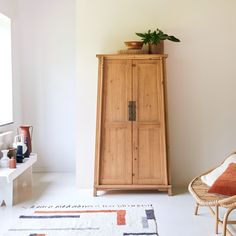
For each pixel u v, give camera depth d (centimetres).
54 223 331
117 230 314
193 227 321
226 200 272
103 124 420
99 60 423
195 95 455
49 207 377
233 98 455
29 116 542
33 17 534
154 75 422
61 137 546
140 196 417
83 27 446
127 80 421
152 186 416
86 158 455
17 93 527
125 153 420
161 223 331
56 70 539
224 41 449
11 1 499
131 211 363
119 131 420
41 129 545
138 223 330
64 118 544
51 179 504
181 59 452
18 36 531
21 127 459
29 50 537
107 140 420
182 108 455
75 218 343
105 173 420
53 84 541
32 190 445
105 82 421
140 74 421
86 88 450
